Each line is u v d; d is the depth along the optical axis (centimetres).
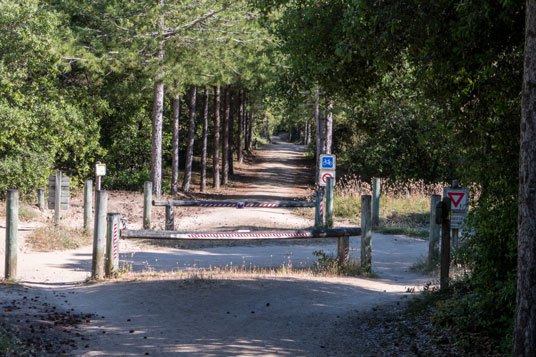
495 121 719
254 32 2784
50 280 1135
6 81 2478
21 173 2373
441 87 788
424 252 1662
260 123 7719
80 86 3219
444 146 2606
